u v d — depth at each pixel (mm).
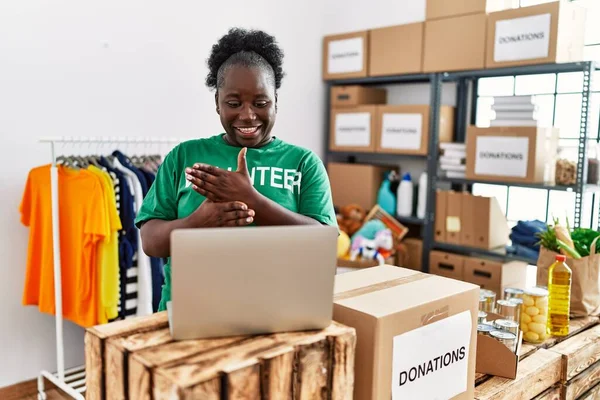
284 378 764
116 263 2293
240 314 795
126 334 815
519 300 1567
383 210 3406
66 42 2561
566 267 1651
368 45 3510
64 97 2576
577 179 2666
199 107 3166
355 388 948
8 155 2424
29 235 2430
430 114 3223
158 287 2473
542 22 2664
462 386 1123
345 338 831
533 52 2711
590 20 3018
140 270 2395
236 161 1119
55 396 2148
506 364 1327
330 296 834
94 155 2529
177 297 761
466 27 2979
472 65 2973
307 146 3818
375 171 3525
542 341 1577
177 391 667
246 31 1163
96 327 843
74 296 2346
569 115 3090
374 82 3764
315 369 803
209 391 687
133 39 2816
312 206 1129
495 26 2850
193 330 786
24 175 2480
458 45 3021
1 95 2377
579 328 1728
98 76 2691
